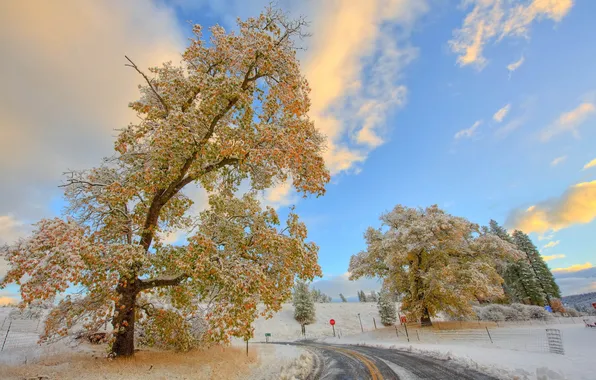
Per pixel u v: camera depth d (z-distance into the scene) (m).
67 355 10.87
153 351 13.55
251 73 13.97
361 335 30.91
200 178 12.66
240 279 9.19
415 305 27.75
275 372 11.41
